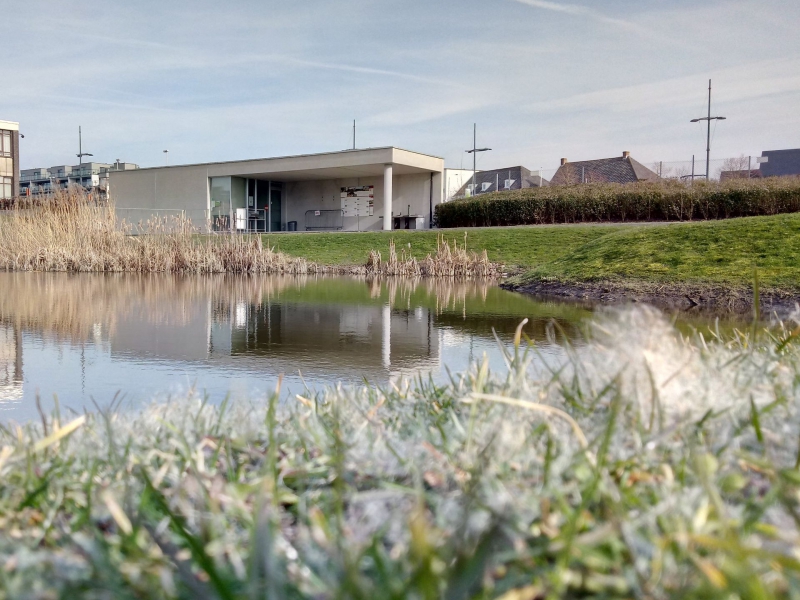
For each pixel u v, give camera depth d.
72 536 0.68
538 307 7.02
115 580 0.56
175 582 0.57
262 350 4.00
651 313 1.18
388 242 18.23
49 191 15.66
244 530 0.71
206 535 0.66
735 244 9.28
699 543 0.57
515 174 31.56
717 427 1.00
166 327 5.07
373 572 0.57
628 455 0.90
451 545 0.54
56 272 13.40
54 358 3.62
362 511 0.72
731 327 4.84
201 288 9.52
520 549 0.58
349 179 27.34
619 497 0.70
